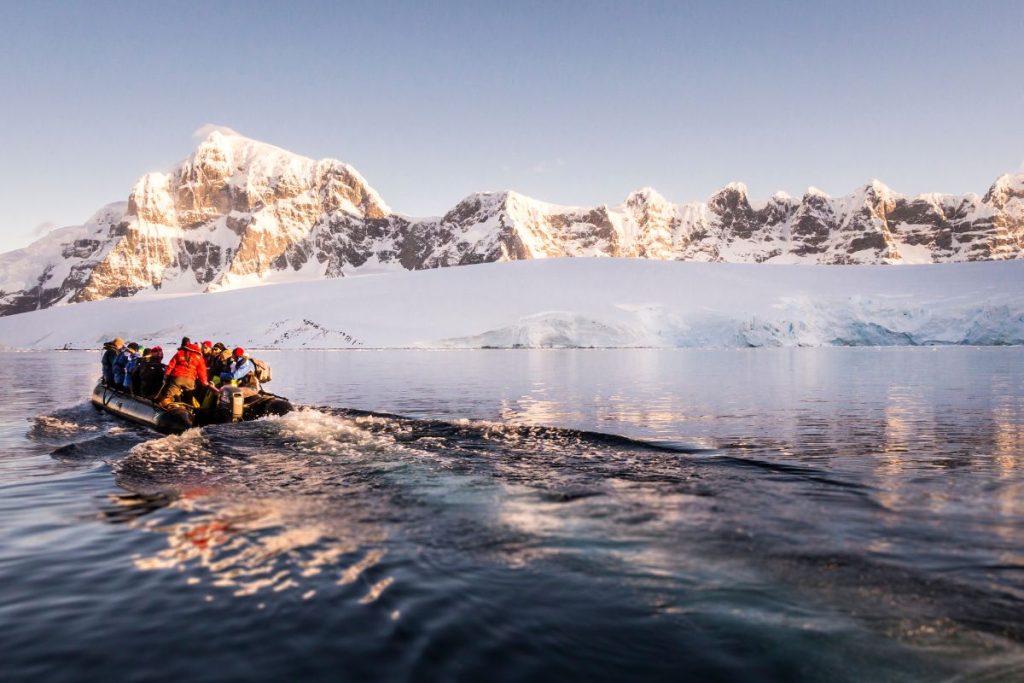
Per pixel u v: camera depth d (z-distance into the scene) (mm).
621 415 13133
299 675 2818
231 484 6738
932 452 8672
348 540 4812
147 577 4035
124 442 9992
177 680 2793
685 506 5836
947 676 2865
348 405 15156
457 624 3332
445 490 6449
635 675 2846
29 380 27250
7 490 6531
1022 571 4145
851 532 5027
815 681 2803
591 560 4367
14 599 3689
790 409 14148
